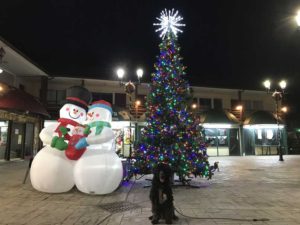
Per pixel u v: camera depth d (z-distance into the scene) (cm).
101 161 855
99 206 734
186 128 1009
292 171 1509
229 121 2811
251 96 3231
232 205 745
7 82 2220
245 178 1245
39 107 1998
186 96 1076
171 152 972
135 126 2448
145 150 1012
